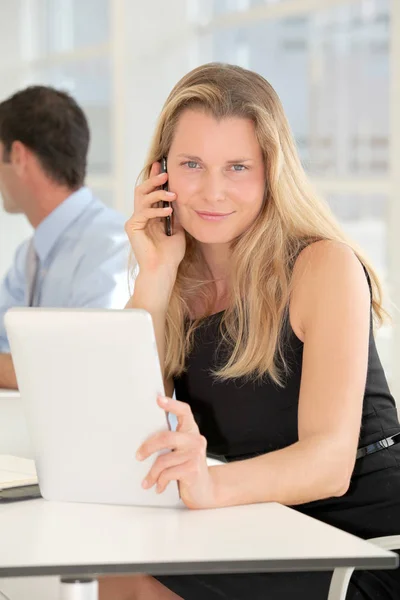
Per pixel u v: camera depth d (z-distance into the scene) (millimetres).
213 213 2174
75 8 6414
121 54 5629
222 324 2266
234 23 5117
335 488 1932
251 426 2193
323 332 2053
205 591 2049
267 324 2154
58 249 3697
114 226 3678
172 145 2242
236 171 2162
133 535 1652
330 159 4555
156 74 5645
